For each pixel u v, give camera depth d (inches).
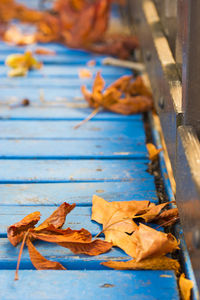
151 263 34.0
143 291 32.8
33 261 34.3
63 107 52.0
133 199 39.2
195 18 33.5
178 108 36.8
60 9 68.2
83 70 58.4
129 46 63.8
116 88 51.8
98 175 41.8
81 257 34.8
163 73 41.5
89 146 45.4
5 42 68.2
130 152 44.5
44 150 44.8
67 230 35.3
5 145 45.6
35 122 49.4
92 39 65.1
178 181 35.4
